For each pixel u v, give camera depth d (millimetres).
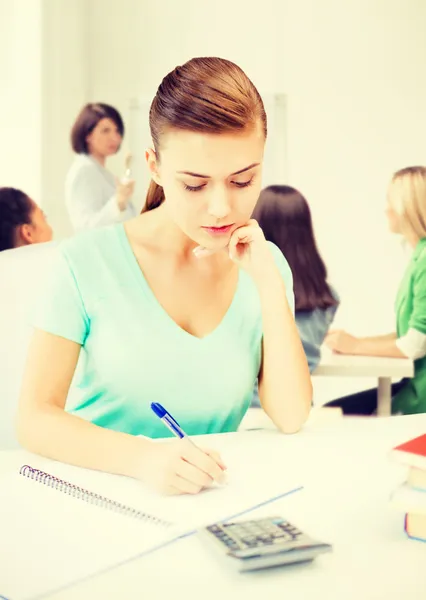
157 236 1036
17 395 1087
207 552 531
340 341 2426
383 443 859
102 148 2939
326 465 762
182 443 715
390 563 509
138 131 3016
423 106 2859
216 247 876
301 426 949
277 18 2936
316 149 2941
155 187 1062
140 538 559
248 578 485
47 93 3018
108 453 752
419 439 602
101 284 995
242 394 1027
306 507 629
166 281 1027
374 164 2898
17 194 2828
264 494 667
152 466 700
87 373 1014
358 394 2621
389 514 611
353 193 2895
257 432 931
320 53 2924
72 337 962
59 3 3004
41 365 936
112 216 2900
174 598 457
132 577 489
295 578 485
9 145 3043
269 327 991
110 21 3020
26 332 1091
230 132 784
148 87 3020
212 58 839
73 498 657
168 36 3008
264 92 2973
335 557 520
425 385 2471
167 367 981
